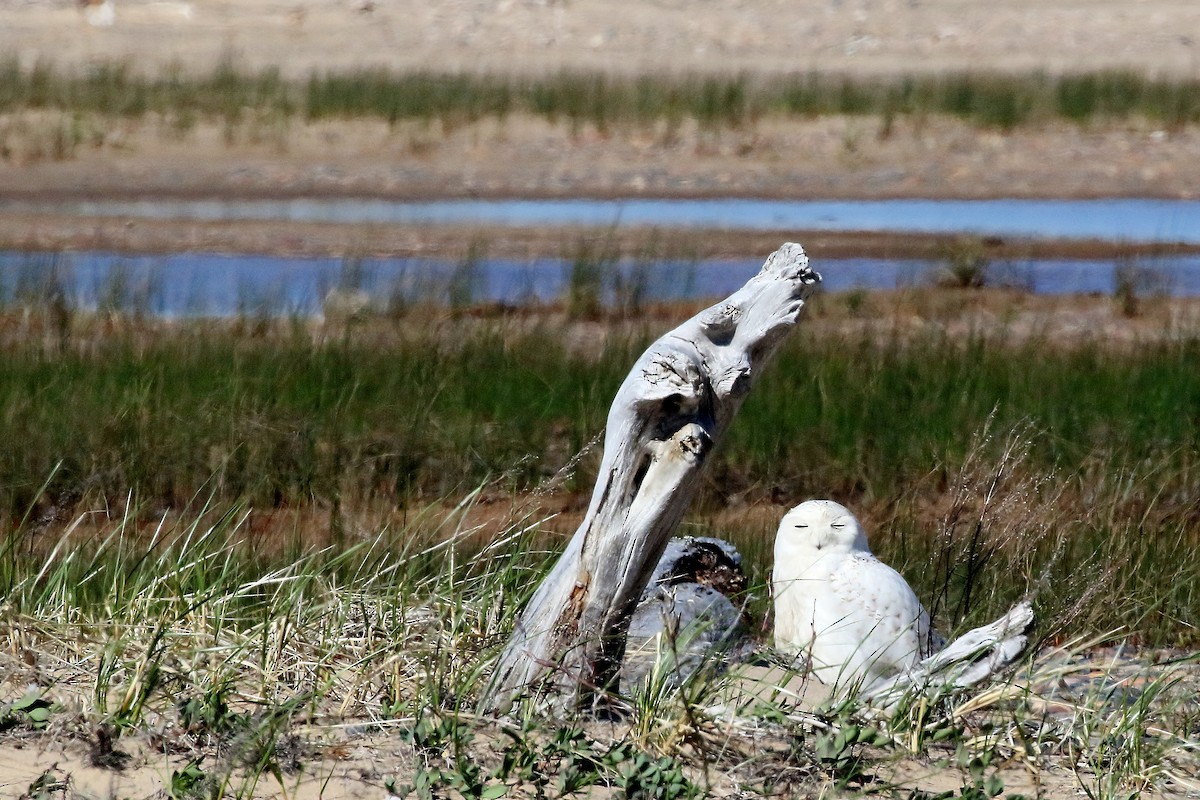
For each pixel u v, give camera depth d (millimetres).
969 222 68812
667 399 15961
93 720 16172
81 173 74500
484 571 22547
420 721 16016
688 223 67812
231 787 15055
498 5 126812
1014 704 17734
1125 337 46844
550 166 79188
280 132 83625
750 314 16453
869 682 18344
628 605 16625
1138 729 16984
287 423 34375
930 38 120500
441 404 36531
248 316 45156
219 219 66688
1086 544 25891
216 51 110562
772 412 36344
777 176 78000
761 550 27328
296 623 18766
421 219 68000
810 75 98688
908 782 15883
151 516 31406
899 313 49812
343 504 32219
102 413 34406
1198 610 24188
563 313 48188
